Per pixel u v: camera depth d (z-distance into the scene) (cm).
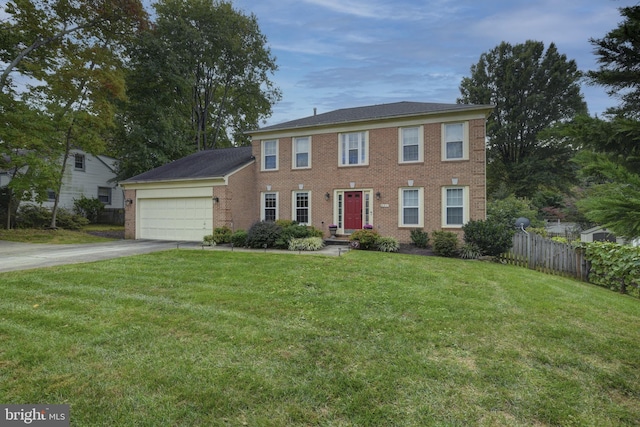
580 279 970
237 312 525
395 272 830
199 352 389
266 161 1759
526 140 2961
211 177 1548
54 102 1794
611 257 870
